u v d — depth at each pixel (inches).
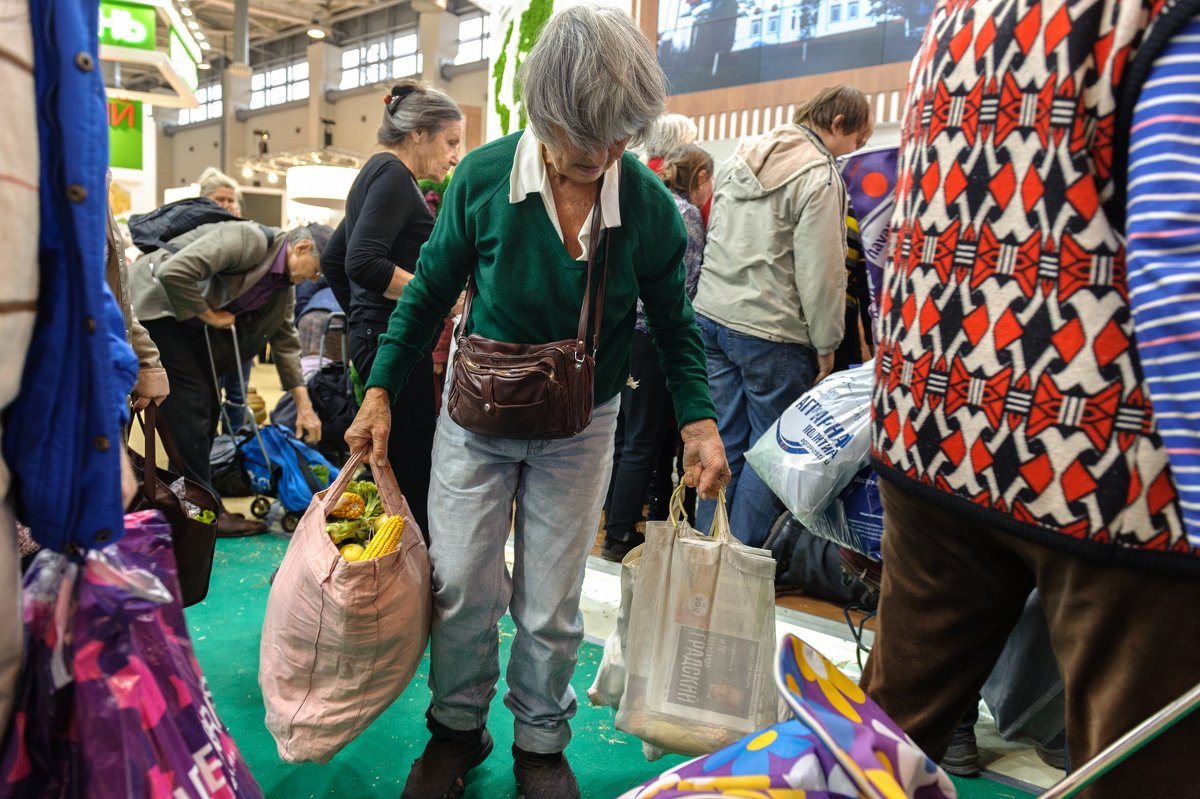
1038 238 35.4
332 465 163.6
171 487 71.9
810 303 105.8
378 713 64.4
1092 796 36.5
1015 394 36.2
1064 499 35.2
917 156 40.6
